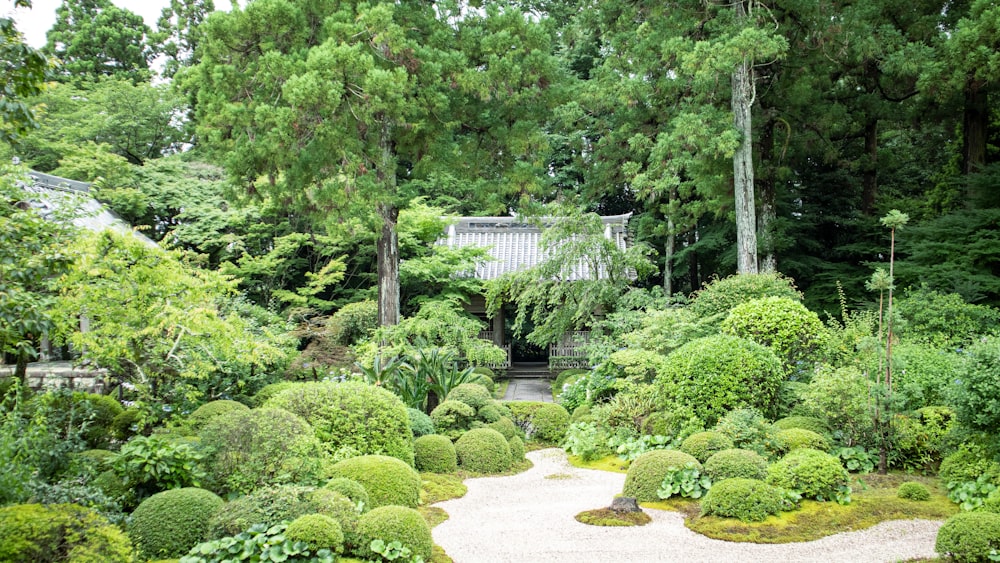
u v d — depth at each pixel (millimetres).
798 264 15258
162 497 4512
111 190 13836
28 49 4016
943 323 9672
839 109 14156
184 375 7312
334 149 9914
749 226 12703
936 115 14875
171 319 6715
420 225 15609
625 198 22641
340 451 6250
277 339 9555
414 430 7930
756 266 12758
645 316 10977
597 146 15484
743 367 7184
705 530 5191
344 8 10188
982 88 13344
